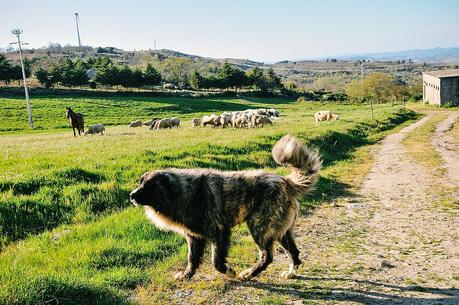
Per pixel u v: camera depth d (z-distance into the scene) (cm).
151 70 12256
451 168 1956
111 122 6150
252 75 13712
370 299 629
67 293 574
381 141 3325
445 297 636
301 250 870
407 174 1858
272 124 3972
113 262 742
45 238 859
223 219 683
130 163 1512
